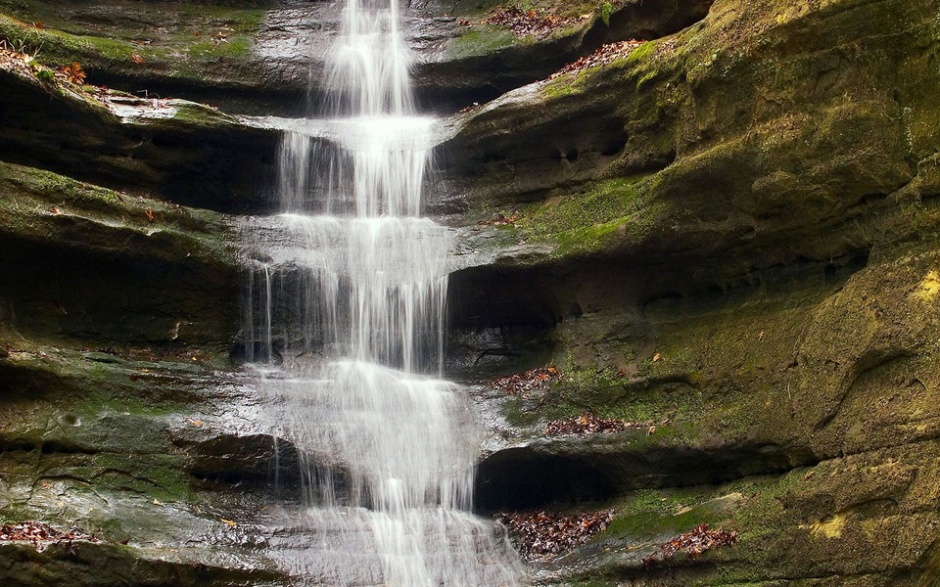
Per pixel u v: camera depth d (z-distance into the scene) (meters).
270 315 14.70
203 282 14.31
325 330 14.78
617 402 13.66
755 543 11.23
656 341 13.65
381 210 16.20
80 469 12.12
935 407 9.93
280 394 13.66
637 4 15.30
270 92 17.67
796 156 11.42
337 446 13.30
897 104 10.78
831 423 10.95
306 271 14.78
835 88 11.10
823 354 11.18
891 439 10.26
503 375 14.92
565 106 14.91
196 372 13.62
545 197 15.62
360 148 16.34
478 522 13.25
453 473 13.52
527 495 13.97
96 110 14.23
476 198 16.09
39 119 13.77
